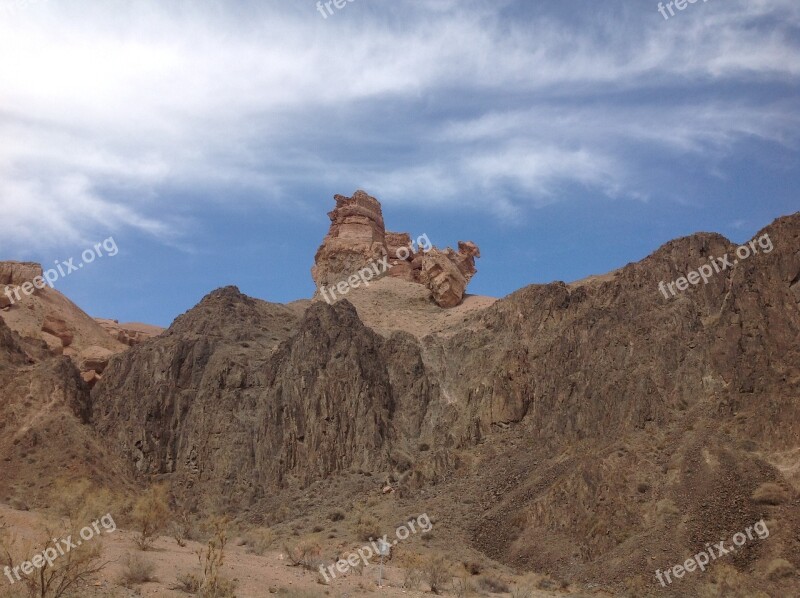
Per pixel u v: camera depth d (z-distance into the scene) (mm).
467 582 44219
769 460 63406
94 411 90312
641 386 75312
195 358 95125
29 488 71562
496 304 103750
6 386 85062
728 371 74938
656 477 65250
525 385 86562
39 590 27328
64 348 111188
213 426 87750
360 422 86938
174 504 80250
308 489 81188
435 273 130875
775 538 55125
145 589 30469
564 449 75438
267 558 44250
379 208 158875
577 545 61250
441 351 98562
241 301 111688
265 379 92625
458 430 86438
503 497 71500
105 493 45969
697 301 85000
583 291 94875
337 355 93188
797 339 73500
